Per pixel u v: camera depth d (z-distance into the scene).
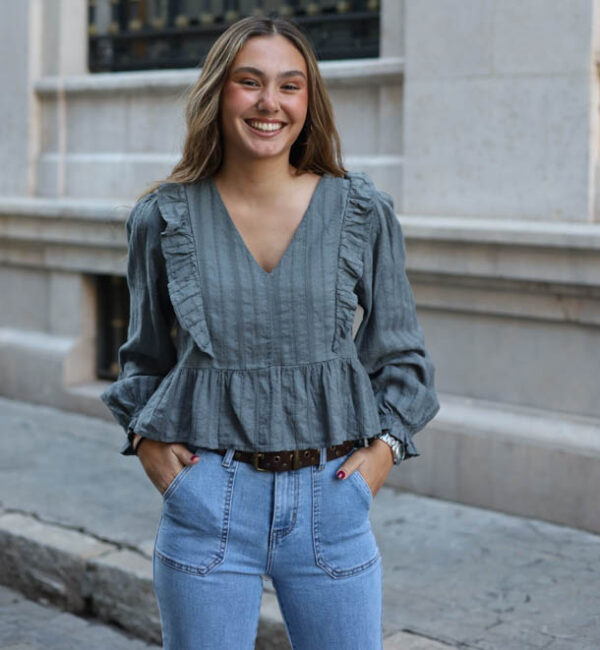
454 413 4.78
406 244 4.77
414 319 2.24
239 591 2.08
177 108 6.16
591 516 4.38
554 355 4.53
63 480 5.13
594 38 4.45
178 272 2.09
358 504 2.11
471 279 4.64
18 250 6.80
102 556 4.11
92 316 6.63
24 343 6.79
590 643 3.36
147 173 6.32
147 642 3.90
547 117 4.59
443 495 4.82
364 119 5.41
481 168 4.81
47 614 4.14
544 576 3.92
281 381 2.06
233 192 2.12
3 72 6.94
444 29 4.87
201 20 6.37
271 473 2.07
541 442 4.49
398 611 3.61
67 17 6.77
